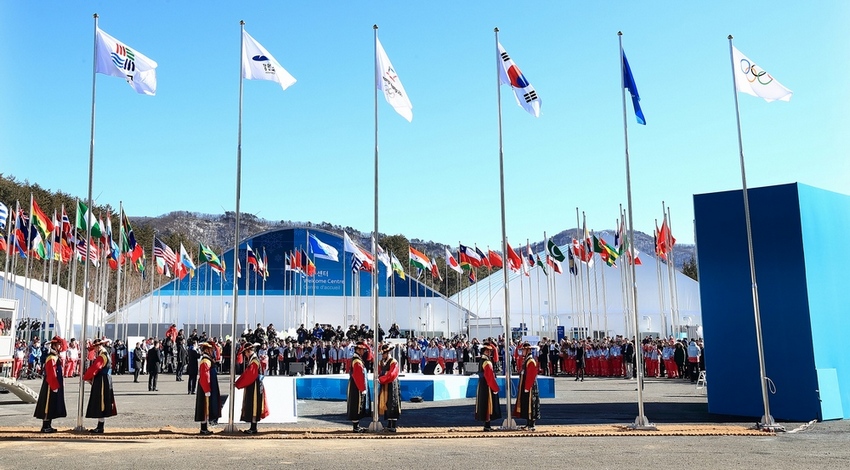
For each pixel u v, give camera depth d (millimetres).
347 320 62844
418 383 25328
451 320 64000
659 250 43188
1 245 37031
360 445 13945
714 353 19875
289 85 18328
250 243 64812
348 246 46969
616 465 11359
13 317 30953
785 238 18938
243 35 17938
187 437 15164
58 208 84562
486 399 16281
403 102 19031
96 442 14258
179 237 113375
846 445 13805
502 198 17781
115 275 90938
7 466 11281
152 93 18266
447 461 11820
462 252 46719
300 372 31188
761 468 11070
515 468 11102
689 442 14273
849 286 19984
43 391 15711
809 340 18266
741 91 17938
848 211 20578
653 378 39438
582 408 22016
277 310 62875
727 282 19766
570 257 49406
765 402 16641
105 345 16312
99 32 17297
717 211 20125
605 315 46656
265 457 12281
